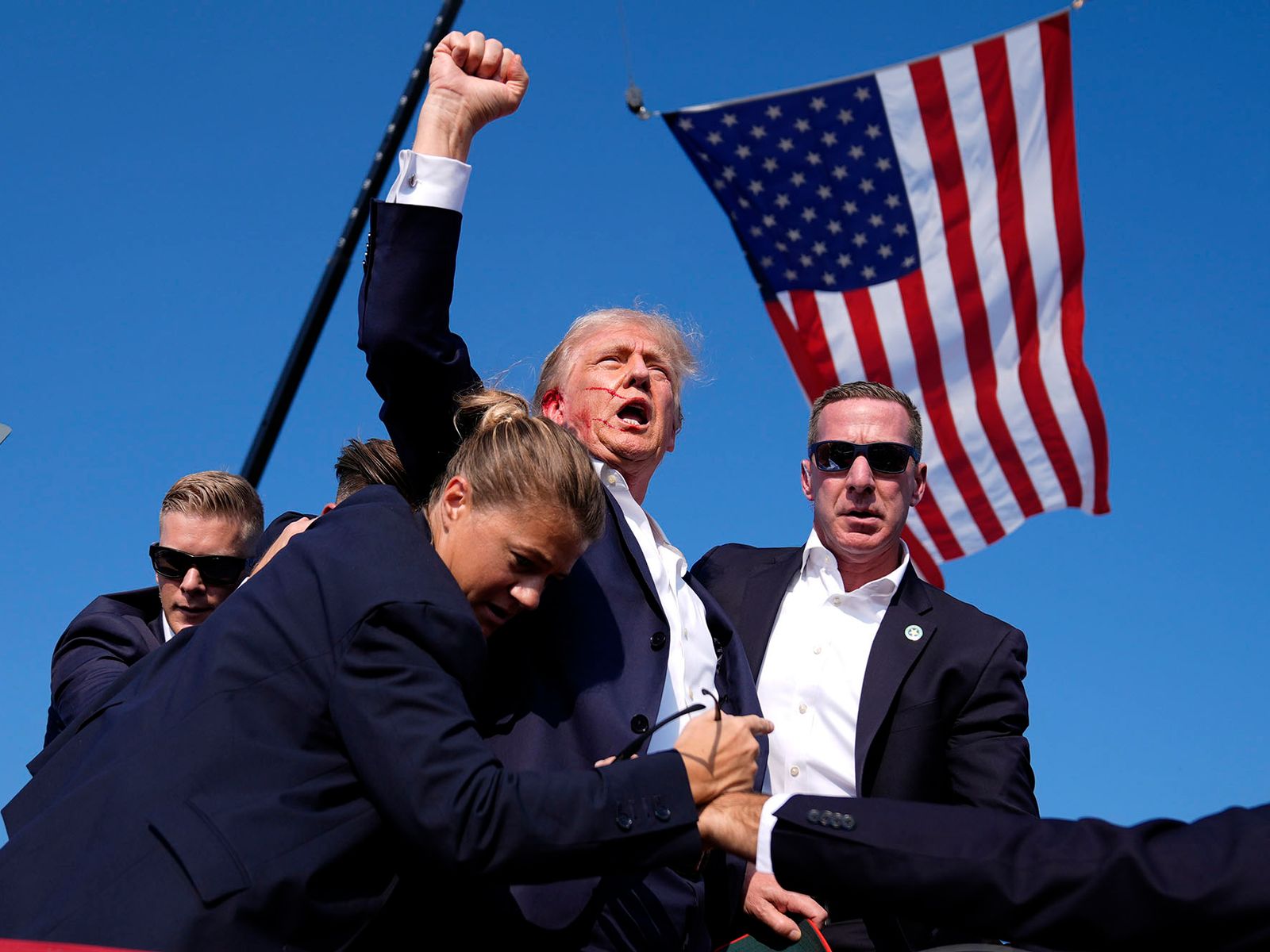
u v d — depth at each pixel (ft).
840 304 32.63
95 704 9.57
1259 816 7.86
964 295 32.42
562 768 10.91
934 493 32.50
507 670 11.34
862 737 14.76
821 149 32.89
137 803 8.31
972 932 8.09
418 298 11.55
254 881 8.09
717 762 9.35
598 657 11.51
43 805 9.02
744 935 12.82
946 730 14.97
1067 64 32.32
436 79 12.20
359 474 14.58
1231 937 7.54
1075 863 7.81
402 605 8.98
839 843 8.27
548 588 11.75
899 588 15.97
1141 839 7.84
